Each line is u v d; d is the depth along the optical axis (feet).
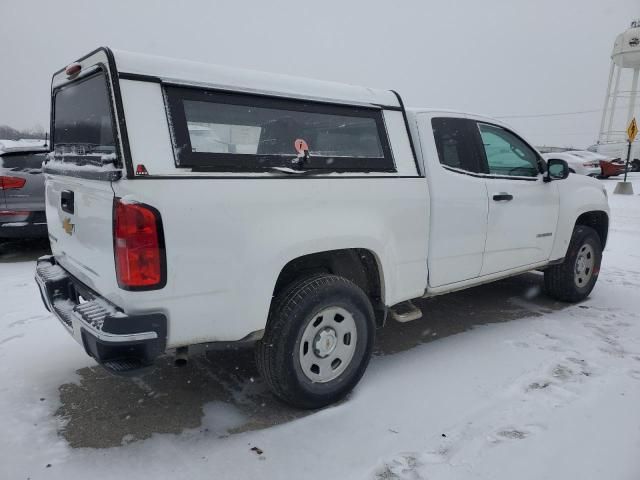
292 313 9.14
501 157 14.11
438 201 11.77
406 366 11.86
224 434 9.04
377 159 10.83
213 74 8.77
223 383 10.97
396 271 11.17
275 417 9.62
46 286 10.30
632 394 10.46
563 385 10.85
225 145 8.74
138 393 10.49
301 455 8.44
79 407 9.93
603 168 69.41
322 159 9.88
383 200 10.65
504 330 14.24
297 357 9.30
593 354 12.50
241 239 8.49
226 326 8.57
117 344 7.56
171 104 8.13
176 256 7.88
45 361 11.90
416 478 7.85
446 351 12.75
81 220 9.12
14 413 9.66
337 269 10.95
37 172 22.11
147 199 7.59
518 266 14.47
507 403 10.10
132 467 8.13
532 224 14.52
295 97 9.64
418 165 11.64
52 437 8.91
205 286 8.22
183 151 8.11
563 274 16.21
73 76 9.47
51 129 11.78
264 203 8.77
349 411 9.81
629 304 16.78
